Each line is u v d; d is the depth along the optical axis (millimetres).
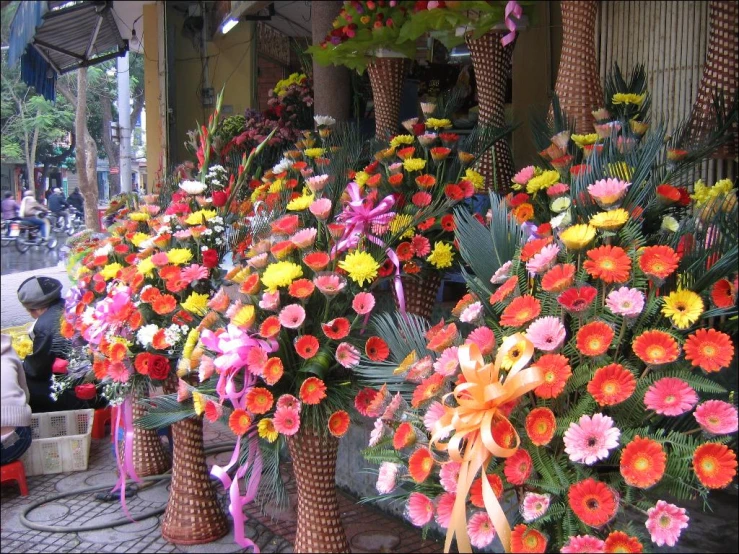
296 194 2453
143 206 3080
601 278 1326
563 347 1366
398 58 2682
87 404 3822
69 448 3426
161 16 4879
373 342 1785
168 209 2689
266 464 1971
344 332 1825
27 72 3686
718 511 1744
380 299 2639
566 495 1250
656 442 1199
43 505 3045
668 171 1776
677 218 1670
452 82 3527
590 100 2047
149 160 4938
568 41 2064
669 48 2566
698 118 1971
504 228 1611
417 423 1486
